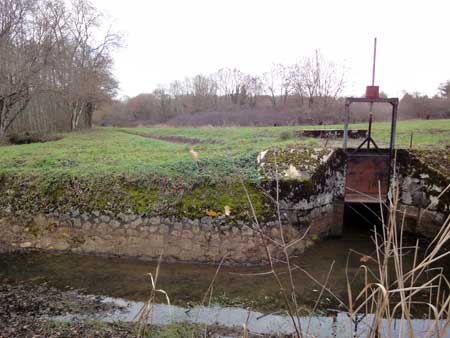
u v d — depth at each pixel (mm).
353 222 10234
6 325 4953
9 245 8102
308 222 8258
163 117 51625
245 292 6211
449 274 6809
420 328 4801
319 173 8586
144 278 6754
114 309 5555
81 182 8547
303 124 28219
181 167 8836
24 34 20609
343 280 6645
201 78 51438
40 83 21016
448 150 9828
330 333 4902
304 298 5988
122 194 8188
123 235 7812
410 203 9000
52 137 21391
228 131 22484
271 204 7762
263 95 45250
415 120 24750
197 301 5867
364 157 9289
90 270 7082
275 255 7512
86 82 29328
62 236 8055
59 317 5250
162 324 5109
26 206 8391
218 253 7465
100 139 20297
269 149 9555
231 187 8039
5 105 20578
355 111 29922
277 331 4992
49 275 6812
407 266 7219
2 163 10570
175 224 7668
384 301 2189
